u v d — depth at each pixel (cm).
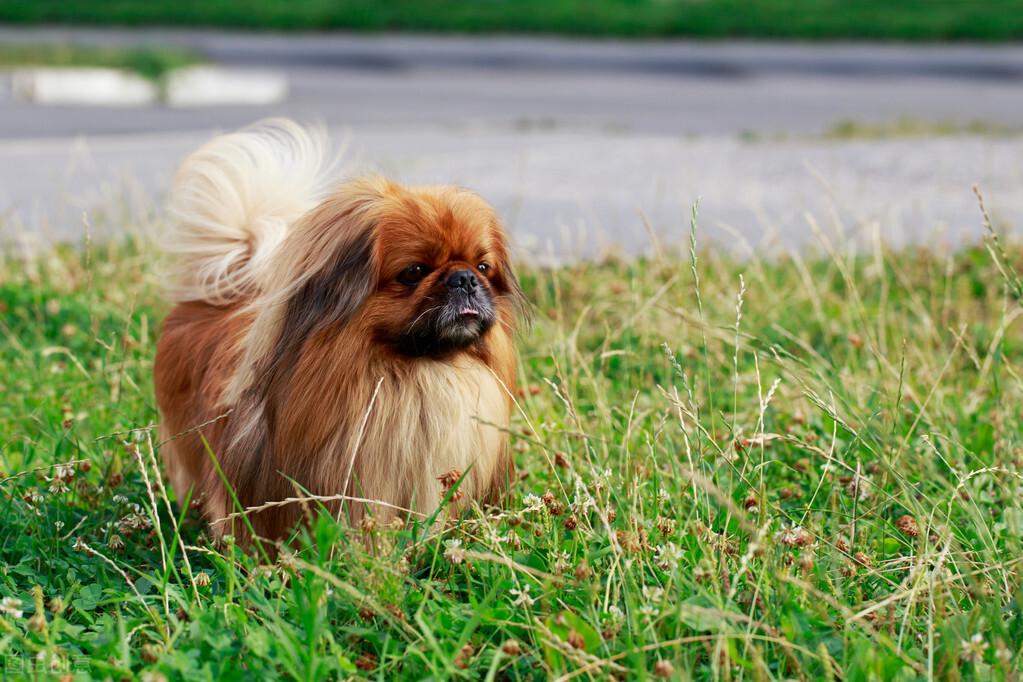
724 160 1165
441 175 1037
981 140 1260
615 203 932
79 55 2036
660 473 331
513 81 2034
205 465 360
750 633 262
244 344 344
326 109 1627
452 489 308
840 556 312
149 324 570
